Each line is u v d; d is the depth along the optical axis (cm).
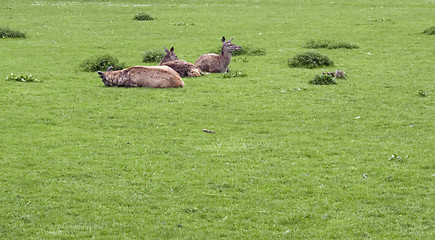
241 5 4866
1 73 2236
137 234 944
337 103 1825
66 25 3719
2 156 1277
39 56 2678
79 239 923
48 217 996
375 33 3397
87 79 2172
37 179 1156
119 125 1554
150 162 1272
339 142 1435
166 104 1778
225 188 1141
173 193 1113
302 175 1209
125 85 2006
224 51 2353
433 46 2967
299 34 3422
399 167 1255
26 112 1652
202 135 1482
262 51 2852
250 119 1639
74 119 1602
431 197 1095
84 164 1253
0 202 1045
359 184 1164
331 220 1003
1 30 3222
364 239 934
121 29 3597
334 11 4416
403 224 984
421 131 1527
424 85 2080
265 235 946
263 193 1117
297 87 2050
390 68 2430
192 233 948
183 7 4706
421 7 4688
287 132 1516
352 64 2541
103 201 1068
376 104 1817
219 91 1980
